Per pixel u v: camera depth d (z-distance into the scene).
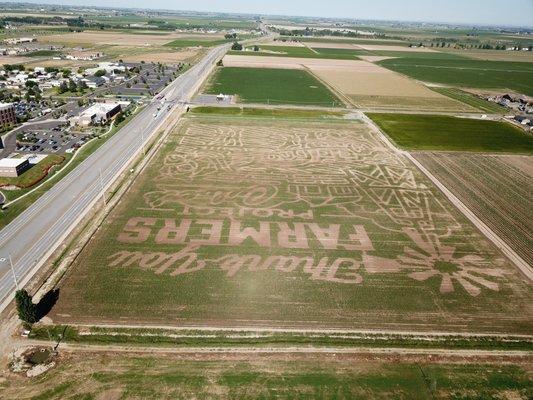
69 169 104.25
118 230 76.31
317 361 50.97
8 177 97.50
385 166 112.12
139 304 58.88
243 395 45.88
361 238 77.19
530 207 93.06
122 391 45.84
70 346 51.84
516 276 68.50
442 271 68.94
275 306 59.72
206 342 53.22
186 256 69.69
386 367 50.44
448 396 46.94
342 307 60.09
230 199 89.50
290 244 74.38
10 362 49.47
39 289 61.06
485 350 53.53
